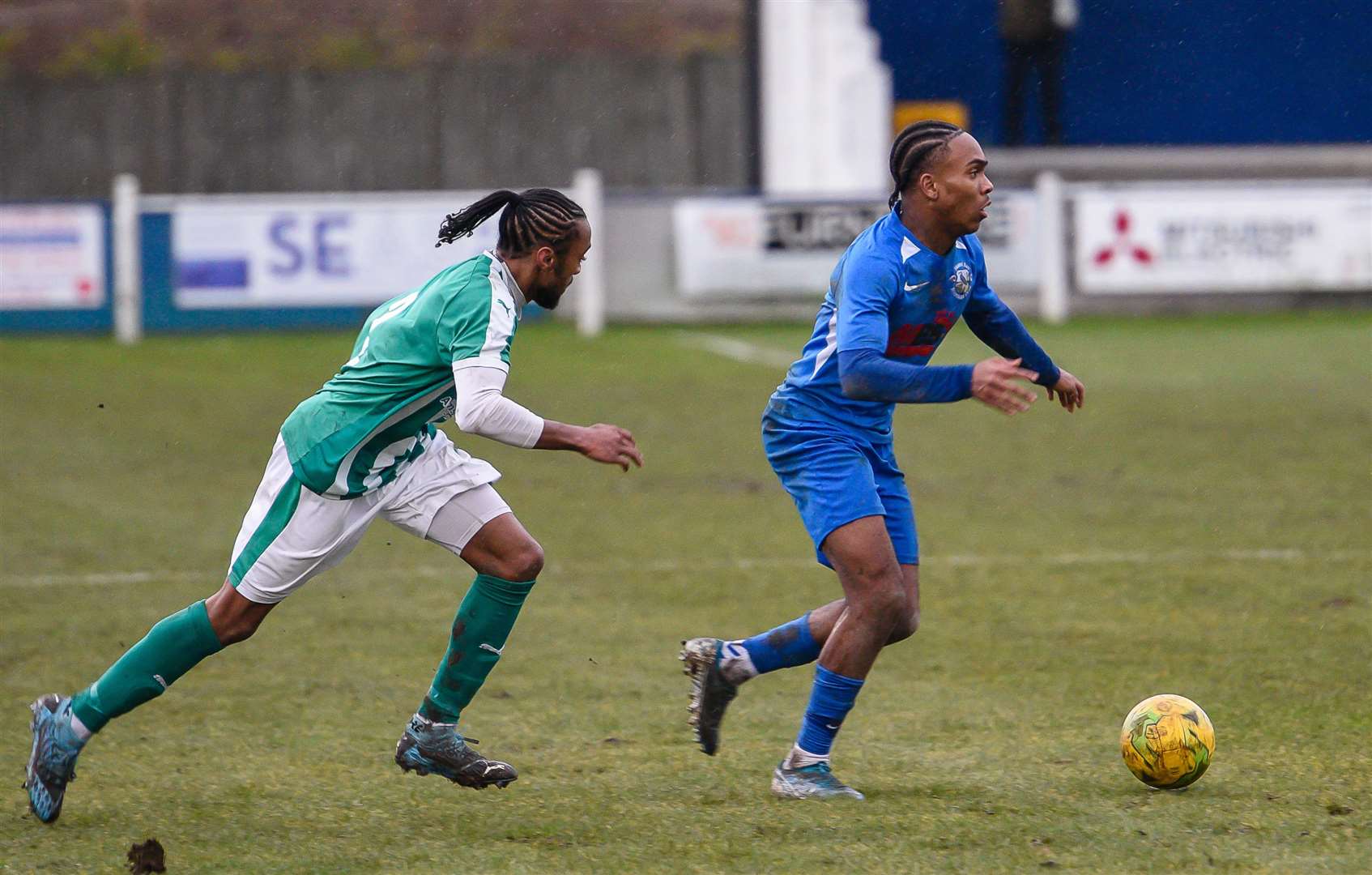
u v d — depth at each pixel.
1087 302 67.31
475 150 95.19
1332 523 31.19
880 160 82.94
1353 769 16.47
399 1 104.69
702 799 15.91
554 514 33.84
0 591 26.91
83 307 61.81
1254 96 88.25
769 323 66.56
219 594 15.57
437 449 16.02
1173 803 15.35
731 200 66.12
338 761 17.56
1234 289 66.81
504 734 18.66
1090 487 35.78
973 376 14.78
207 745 18.20
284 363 55.59
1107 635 23.12
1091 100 88.00
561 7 104.38
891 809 15.37
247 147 94.44
